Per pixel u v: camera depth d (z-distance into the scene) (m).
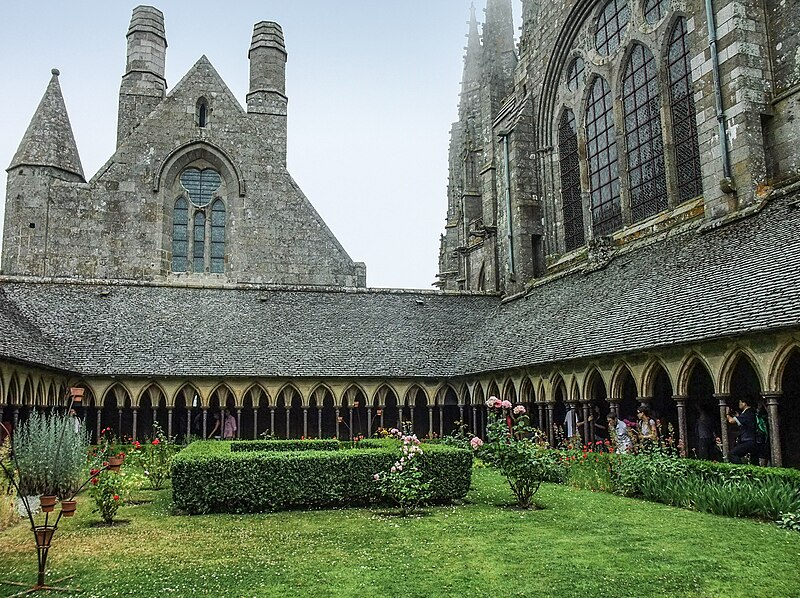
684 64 24.89
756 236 18.73
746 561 9.10
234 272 40.28
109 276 38.59
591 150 31.38
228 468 13.95
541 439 21.84
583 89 31.64
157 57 45.94
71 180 39.84
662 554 9.57
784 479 12.54
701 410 19.44
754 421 15.62
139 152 40.09
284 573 8.94
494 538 10.86
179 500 13.81
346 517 13.09
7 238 37.91
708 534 10.77
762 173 20.31
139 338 28.16
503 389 26.06
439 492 14.39
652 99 26.70
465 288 48.62
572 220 32.97
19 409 21.94
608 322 21.39
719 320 15.97
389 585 8.30
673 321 17.86
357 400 29.56
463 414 30.47
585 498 14.98
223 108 41.66
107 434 27.70
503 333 29.16
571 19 31.88
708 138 21.81
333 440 20.44
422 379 29.52
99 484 12.95
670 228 23.92
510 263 34.56
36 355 23.30
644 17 27.19
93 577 8.88
